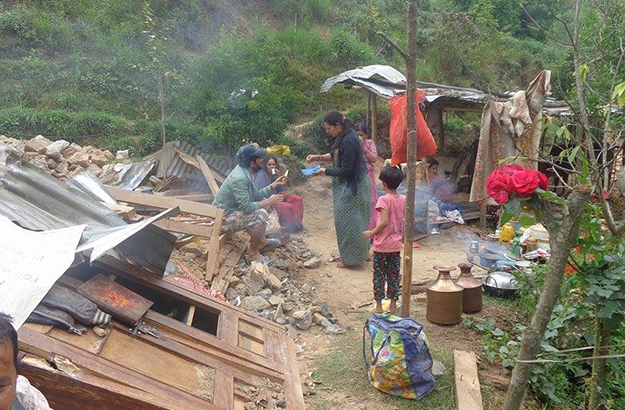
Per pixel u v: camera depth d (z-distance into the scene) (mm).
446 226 9250
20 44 13242
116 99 12984
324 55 16031
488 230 9461
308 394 4207
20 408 1799
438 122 11203
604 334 3736
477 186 8492
